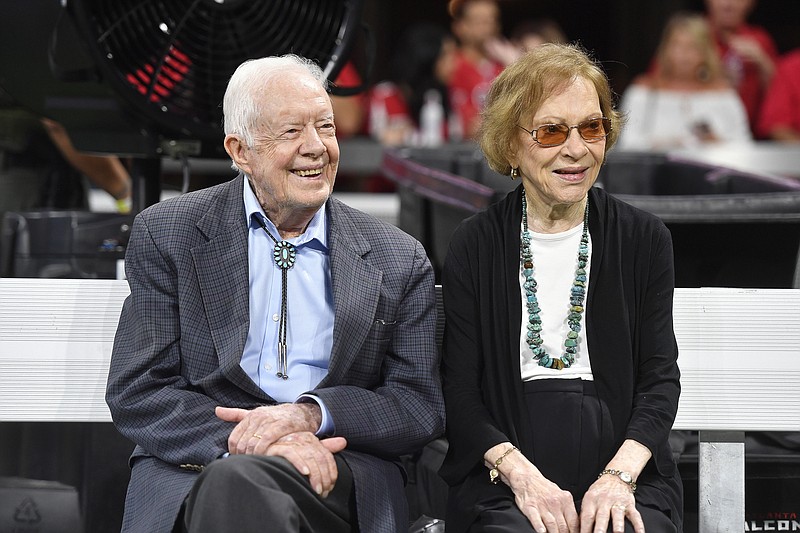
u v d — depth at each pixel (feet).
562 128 13.91
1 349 14.97
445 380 14.58
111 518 17.46
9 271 20.51
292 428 13.25
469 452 13.99
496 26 45.68
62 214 20.45
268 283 14.34
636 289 14.37
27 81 16.40
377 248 14.62
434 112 45.24
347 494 13.52
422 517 16.30
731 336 15.23
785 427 15.20
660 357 14.25
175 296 14.11
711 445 15.47
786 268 19.16
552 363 14.33
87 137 17.01
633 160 27.53
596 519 13.00
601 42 55.83
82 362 15.05
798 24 54.34
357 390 13.92
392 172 25.77
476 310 14.56
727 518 15.51
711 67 41.81
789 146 41.09
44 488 17.39
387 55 55.93
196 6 16.01
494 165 14.89
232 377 13.80
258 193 14.29
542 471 14.01
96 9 15.61
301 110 13.65
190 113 16.46
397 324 14.53
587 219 14.55
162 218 14.28
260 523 12.18
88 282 15.14
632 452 13.66
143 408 13.65
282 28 16.53
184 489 13.25
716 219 18.62
